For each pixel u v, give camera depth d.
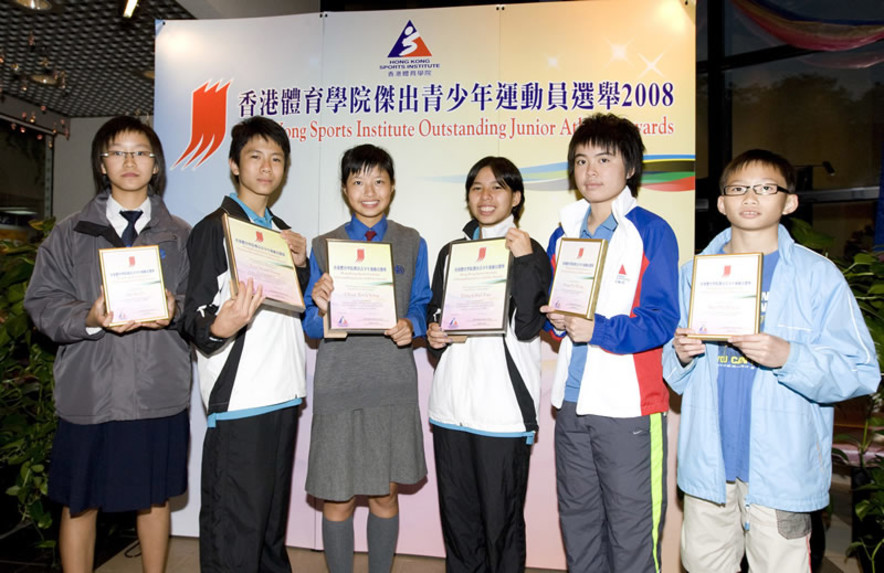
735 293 1.44
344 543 1.93
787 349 1.37
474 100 2.39
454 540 1.80
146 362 1.76
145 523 1.88
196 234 1.75
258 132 1.85
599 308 1.66
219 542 1.71
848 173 3.21
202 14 3.03
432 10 2.41
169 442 1.81
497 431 1.72
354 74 2.45
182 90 2.53
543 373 2.38
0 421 2.34
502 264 1.76
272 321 1.81
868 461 2.21
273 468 1.77
